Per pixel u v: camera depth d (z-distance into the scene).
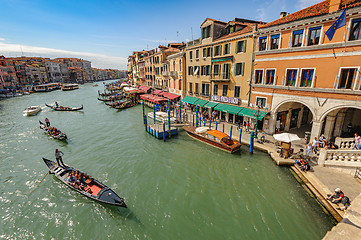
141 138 22.03
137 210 10.84
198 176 13.86
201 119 26.11
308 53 15.18
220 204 11.06
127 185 13.05
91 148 19.53
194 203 11.23
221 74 23.53
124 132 24.47
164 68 40.59
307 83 15.76
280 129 19.69
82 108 39.03
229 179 13.29
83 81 129.50
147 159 16.73
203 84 27.75
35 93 71.31
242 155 16.16
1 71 67.38
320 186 10.84
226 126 22.97
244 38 19.92
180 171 14.62
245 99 21.30
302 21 15.01
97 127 27.05
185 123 25.27
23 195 12.41
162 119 26.80
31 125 28.78
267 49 18.00
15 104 48.19
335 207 9.25
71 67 125.44
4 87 67.88
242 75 20.98
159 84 45.06
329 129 15.87
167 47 45.22
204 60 26.44
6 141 21.95
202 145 19.16
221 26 24.53
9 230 9.80
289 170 13.42
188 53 29.91
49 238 9.33
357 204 8.81
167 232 9.41
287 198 10.96
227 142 17.06
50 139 22.47
